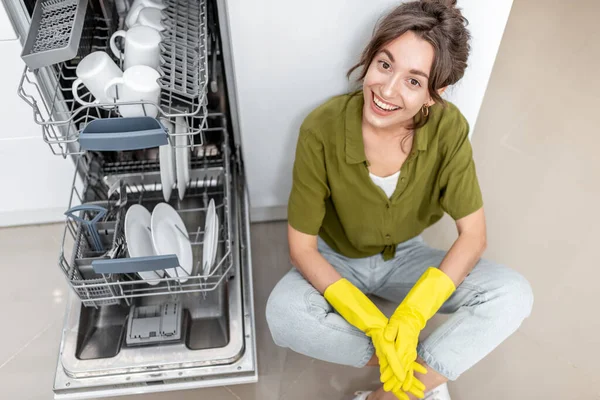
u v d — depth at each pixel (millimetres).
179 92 1320
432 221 1509
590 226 1855
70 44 1205
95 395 1437
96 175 1684
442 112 1277
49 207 1765
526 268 1768
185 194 1739
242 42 1355
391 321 1255
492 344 1316
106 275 1399
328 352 1342
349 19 1348
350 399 1531
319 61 1422
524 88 2223
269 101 1493
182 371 1437
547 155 2023
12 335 1617
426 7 1080
